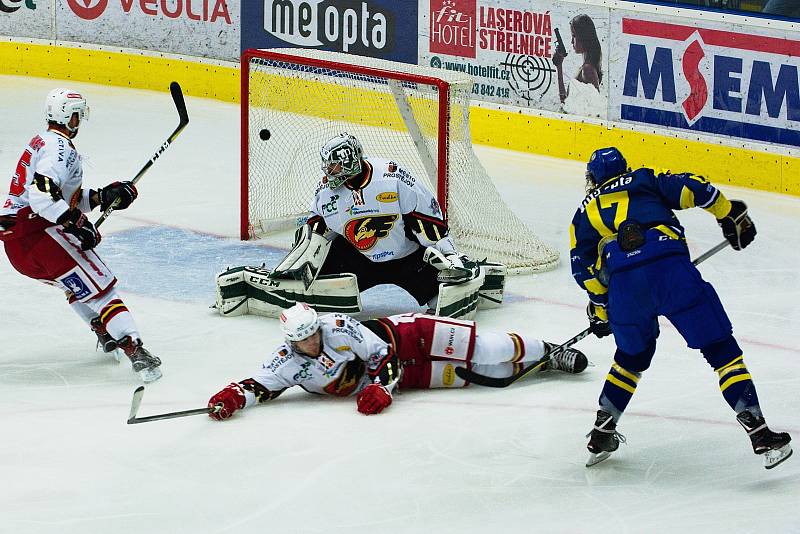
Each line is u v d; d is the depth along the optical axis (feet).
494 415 64.64
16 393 69.21
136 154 128.06
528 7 124.77
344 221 79.77
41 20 158.61
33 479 57.36
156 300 86.43
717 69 112.57
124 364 74.23
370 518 53.26
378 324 66.49
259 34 145.28
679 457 59.62
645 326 57.11
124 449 60.64
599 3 119.14
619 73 119.65
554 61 124.06
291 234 104.17
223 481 57.00
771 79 109.40
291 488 56.18
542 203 111.55
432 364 67.62
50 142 71.00
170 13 151.12
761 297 86.28
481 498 55.16
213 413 63.62
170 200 112.78
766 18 108.37
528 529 52.03
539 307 84.89
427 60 133.80
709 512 53.16
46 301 86.33
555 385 68.95
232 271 82.64
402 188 78.54
